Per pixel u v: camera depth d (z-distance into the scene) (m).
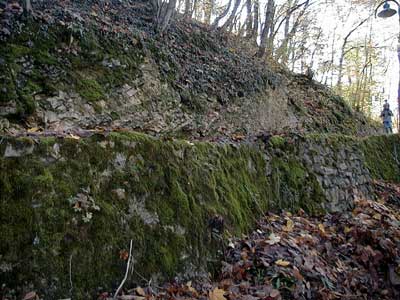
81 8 7.42
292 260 3.67
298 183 5.45
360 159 7.33
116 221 2.91
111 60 6.39
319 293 3.41
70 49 5.92
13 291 2.28
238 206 4.20
